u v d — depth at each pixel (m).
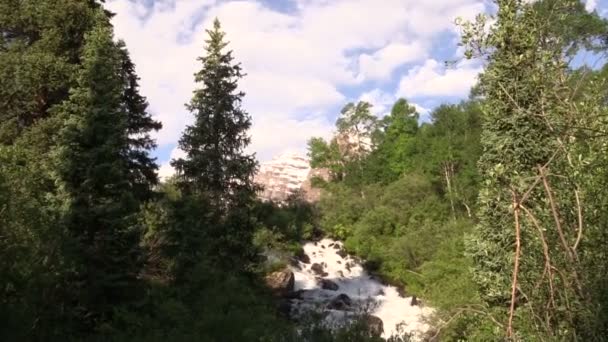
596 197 4.54
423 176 46.62
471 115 42.97
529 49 5.23
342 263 40.31
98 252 15.46
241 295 17.95
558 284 4.07
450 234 33.22
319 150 69.50
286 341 11.91
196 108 25.19
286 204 51.81
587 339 3.84
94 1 23.22
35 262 12.20
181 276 20.00
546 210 4.43
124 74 22.11
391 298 33.22
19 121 20.80
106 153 16.47
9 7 20.52
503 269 5.56
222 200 24.27
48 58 19.61
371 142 68.81
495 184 5.06
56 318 13.39
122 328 15.20
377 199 47.56
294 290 32.41
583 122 4.69
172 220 21.52
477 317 7.11
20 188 12.80
